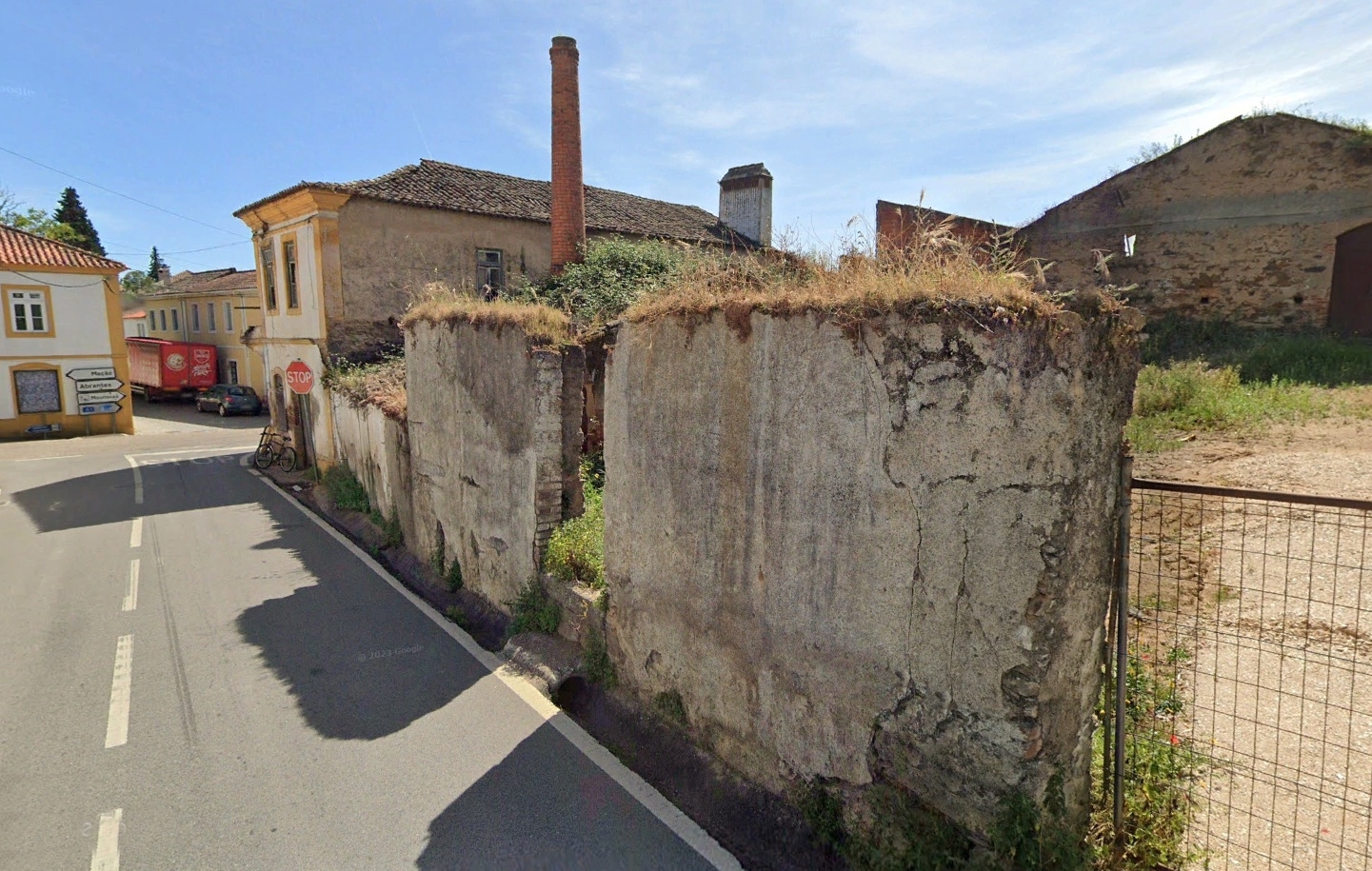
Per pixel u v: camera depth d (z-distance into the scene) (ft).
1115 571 11.21
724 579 15.21
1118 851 11.19
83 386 85.10
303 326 55.57
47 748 18.01
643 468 17.42
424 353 30.01
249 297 112.88
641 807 15.44
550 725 18.79
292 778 16.66
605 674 19.62
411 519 33.30
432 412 29.73
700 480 15.60
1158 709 13.94
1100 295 9.83
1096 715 11.62
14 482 56.03
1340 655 15.11
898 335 11.21
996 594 10.35
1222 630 16.63
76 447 75.20
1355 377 39.78
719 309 14.66
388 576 31.89
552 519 23.26
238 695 20.65
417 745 17.92
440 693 20.61
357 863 13.94
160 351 113.50
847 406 12.12
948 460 10.73
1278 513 21.81
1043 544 9.85
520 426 23.49
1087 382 9.73
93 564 33.83
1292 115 51.67
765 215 82.84
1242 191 53.88
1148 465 27.73
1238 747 13.08
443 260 57.93
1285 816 11.42
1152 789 11.86
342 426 47.29
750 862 13.73
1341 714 13.55
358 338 53.67
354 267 53.26
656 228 72.28
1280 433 30.22
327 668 22.33
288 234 56.08
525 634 22.91
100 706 20.07
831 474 12.53
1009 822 10.37
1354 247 50.49
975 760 10.85
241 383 117.80
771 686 14.25
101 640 24.70
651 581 17.51
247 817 15.33
